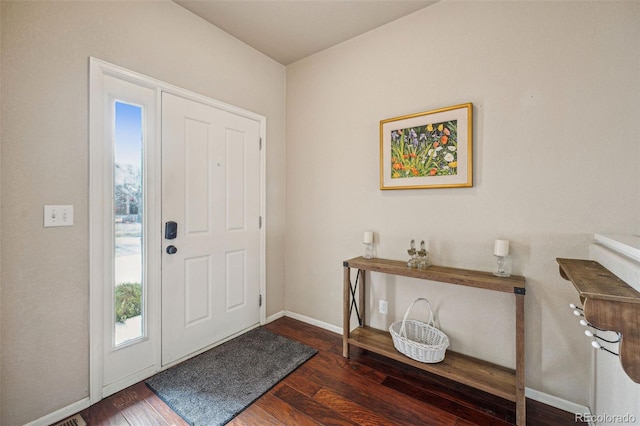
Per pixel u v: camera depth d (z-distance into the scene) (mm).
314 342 2293
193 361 1994
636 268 881
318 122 2582
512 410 1516
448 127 1858
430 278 1694
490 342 1756
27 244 1350
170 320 1934
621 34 1388
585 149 1476
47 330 1412
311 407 1547
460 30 1835
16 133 1310
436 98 1932
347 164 2393
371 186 2254
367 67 2264
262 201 2605
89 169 1535
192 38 2035
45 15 1384
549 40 1558
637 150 1365
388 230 2170
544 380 1596
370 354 2104
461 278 1590
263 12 2033
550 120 1561
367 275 2271
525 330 1647
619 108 1397
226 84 2277
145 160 1792
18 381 1333
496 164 1720
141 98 1768
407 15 2055
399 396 1632
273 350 2154
